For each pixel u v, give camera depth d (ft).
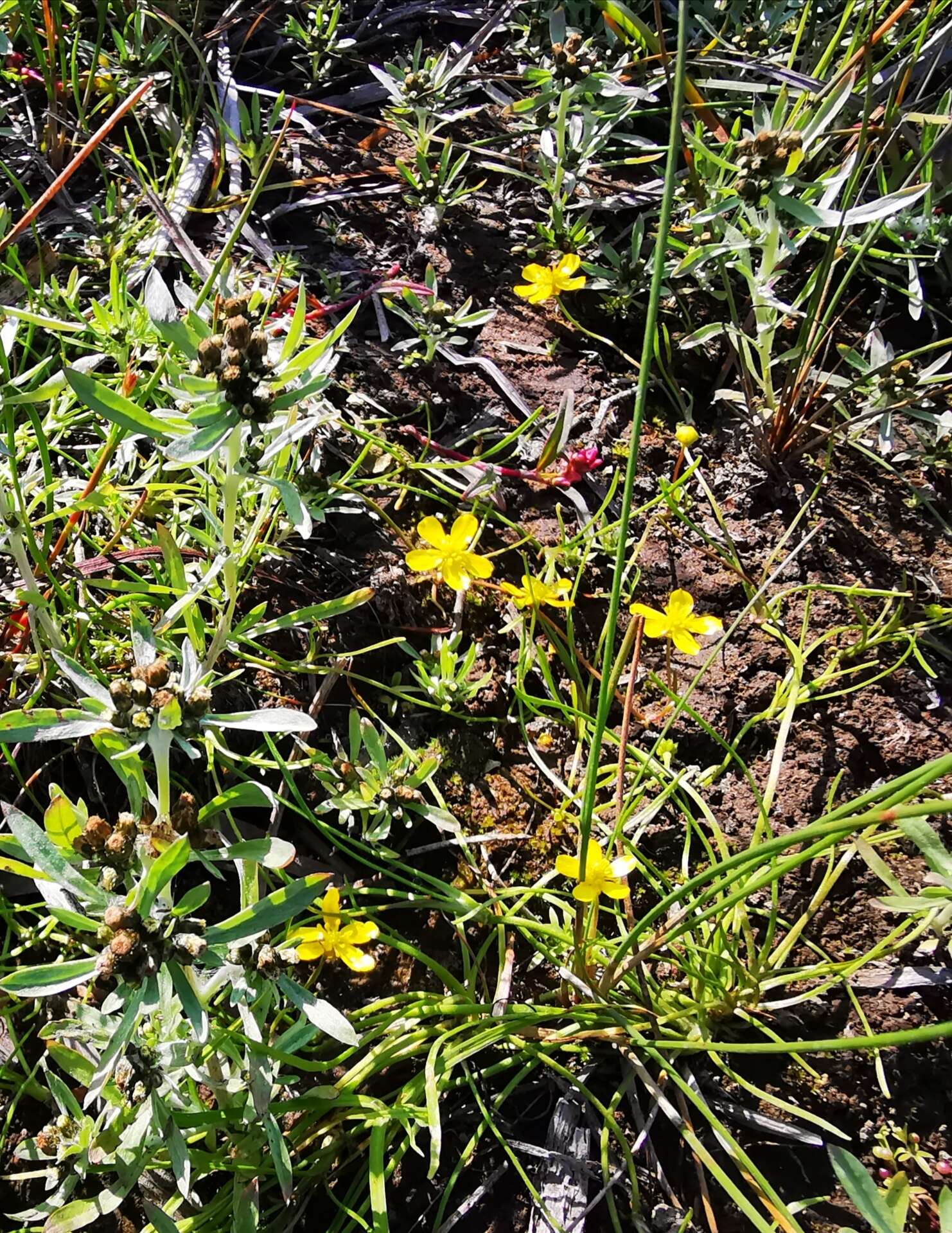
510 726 0.48
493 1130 0.36
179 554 0.38
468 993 0.39
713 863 0.42
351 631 0.49
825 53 0.58
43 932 0.37
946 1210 0.24
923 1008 0.40
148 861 0.29
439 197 0.62
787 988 0.41
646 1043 0.36
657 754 0.46
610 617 0.31
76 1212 0.30
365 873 0.43
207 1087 0.36
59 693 0.43
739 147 0.50
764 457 0.57
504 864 0.44
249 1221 0.32
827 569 0.54
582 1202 0.36
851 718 0.49
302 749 0.43
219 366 0.31
